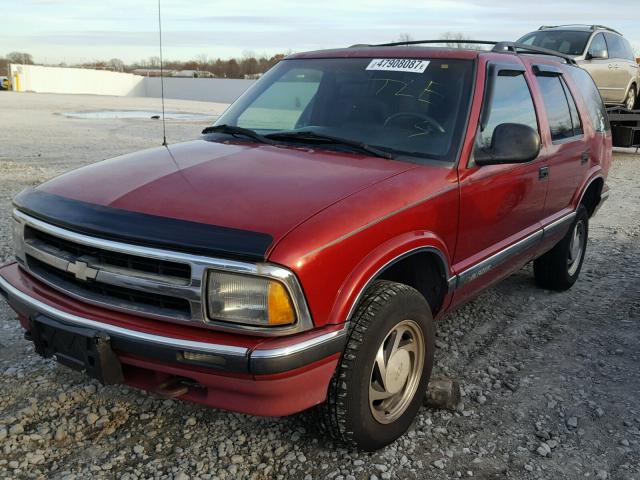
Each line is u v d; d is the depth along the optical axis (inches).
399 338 118.0
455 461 118.0
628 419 134.0
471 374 153.1
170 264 98.1
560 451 122.1
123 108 1262.3
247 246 94.7
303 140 142.1
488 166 141.9
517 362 160.6
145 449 117.5
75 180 122.0
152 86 2357.3
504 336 177.0
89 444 118.1
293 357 95.8
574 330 182.7
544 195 175.8
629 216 348.5
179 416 128.5
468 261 141.4
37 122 837.2
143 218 102.1
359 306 108.9
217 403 102.5
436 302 135.6
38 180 380.2
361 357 106.6
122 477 109.0
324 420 110.6
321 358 100.3
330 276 100.7
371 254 108.0
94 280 104.1
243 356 94.2
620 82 553.9
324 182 114.7
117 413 128.3
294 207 104.3
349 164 126.3
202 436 122.2
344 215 104.7
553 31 543.5
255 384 96.4
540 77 180.9
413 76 149.0
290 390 98.6
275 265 94.1
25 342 157.2
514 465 117.5
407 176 122.7
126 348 100.7
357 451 119.1
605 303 206.5
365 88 151.6
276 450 118.6
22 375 140.6
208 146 141.2
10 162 449.7
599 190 223.5
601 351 168.2
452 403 135.2
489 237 149.5
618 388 147.7
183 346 96.3
